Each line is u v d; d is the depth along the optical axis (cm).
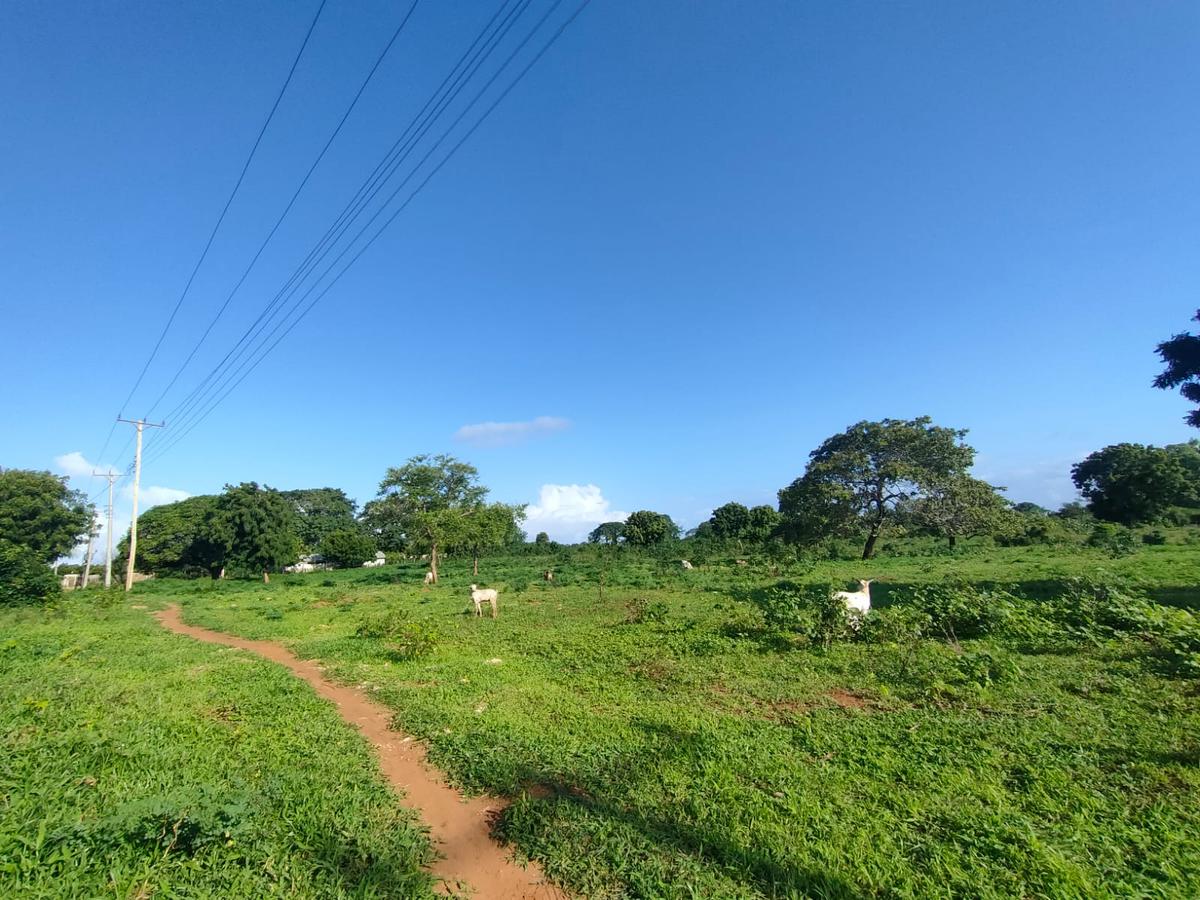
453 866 474
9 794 503
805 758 643
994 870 433
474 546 4219
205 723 802
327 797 561
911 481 3938
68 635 1753
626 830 498
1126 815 499
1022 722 714
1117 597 1185
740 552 4659
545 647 1332
